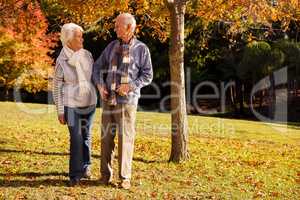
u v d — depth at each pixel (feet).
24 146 34.40
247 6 30.86
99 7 30.99
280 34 88.69
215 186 25.05
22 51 53.57
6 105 74.74
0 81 59.52
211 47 91.35
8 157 29.96
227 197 22.86
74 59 23.49
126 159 23.35
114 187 23.47
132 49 23.48
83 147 24.56
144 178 25.93
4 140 36.86
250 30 50.98
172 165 30.07
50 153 32.01
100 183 23.90
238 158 34.78
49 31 56.59
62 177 25.05
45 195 21.47
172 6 30.55
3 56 53.31
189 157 31.83
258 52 87.81
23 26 37.19
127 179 23.40
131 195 22.27
